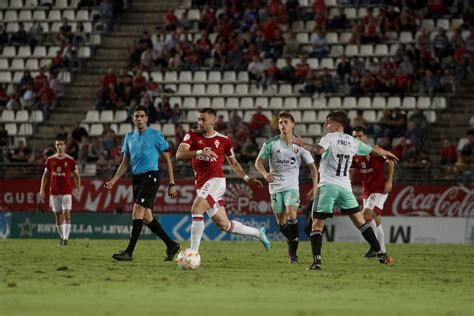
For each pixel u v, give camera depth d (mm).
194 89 108500
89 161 96438
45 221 91125
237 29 112562
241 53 109438
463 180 87000
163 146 50000
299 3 116250
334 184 44250
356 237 86438
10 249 64188
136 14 121312
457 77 103062
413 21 108938
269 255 58594
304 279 39031
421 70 102250
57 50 117188
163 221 89062
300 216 87000
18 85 110688
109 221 90125
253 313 27031
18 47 118062
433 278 40969
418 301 31000
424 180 87500
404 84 101312
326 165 44344
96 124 105062
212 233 88500
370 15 109938
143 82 106750
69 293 32156
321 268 45469
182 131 95688
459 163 88500
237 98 106062
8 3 123938
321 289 34688
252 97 105625
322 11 112688
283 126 50156
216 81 108500
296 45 110188
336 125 44219
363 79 102562
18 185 93312
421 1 110688
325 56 108938
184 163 92062
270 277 39750
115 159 94500
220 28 110812
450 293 34031
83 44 115500
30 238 90938
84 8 122000
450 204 86188
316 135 100250
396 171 88188
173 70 110312
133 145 49781
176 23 115188
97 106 106812
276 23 109438
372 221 58125
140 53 112125
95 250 63156
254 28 110625
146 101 102062
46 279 37594
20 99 109688
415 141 93250
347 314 27078
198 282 36812
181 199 89938
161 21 120125
